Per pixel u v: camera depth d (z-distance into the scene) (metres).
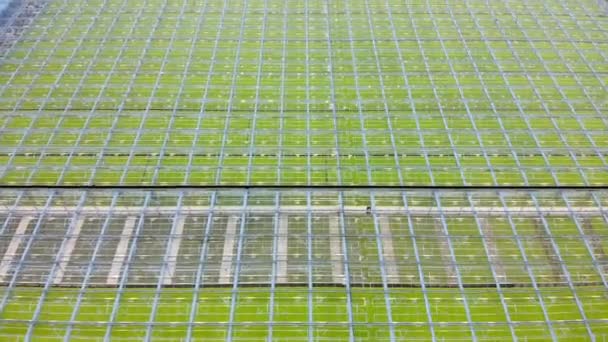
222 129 36.66
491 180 33.09
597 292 26.58
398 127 36.97
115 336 24.69
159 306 26.02
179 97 39.31
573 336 24.78
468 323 25.08
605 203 31.48
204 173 33.44
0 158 34.09
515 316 25.59
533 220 30.50
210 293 26.53
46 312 25.72
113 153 34.69
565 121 37.34
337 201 31.56
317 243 29.06
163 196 31.73
